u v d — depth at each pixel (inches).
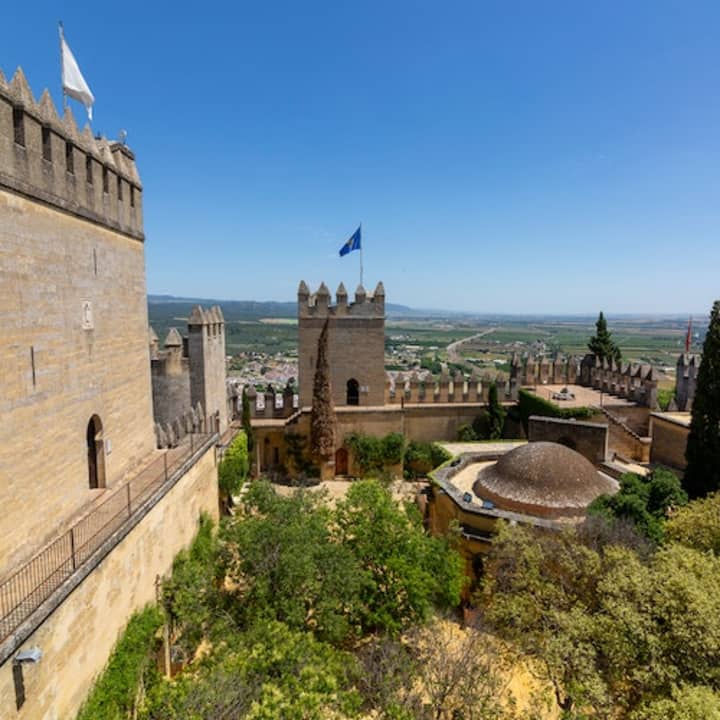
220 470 1279.5
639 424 1649.9
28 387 552.7
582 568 695.1
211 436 1080.8
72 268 661.9
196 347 1312.7
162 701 501.4
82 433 681.0
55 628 465.7
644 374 1675.7
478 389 1831.9
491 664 655.8
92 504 688.4
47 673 451.2
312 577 718.5
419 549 816.3
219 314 1487.5
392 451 1657.2
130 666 580.7
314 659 559.5
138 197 919.0
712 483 1079.0
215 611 727.7
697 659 474.9
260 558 726.5
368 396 1771.7
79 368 676.7
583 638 551.5
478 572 921.5
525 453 1040.2
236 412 1700.3
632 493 931.3
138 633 620.4
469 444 1681.8
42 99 593.0
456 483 1151.0
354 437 1672.0
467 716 571.2
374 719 580.7
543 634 635.5
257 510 943.7
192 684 506.6
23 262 546.3
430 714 578.9
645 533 834.2
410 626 755.4
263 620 652.1
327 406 1604.3
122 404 829.2
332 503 1425.9
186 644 724.0
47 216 598.9
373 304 1740.9
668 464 1417.3
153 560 721.0
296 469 1686.8
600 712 510.0
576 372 2005.4
